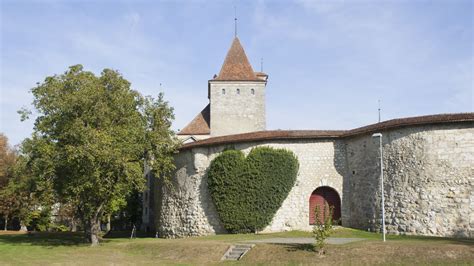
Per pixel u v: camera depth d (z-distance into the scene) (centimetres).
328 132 2827
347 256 1753
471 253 1636
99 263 1961
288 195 2753
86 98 2525
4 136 4762
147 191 4662
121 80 2750
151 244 2388
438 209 2298
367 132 2644
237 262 1866
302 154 2808
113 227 4994
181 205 3097
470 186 2245
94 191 2577
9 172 4372
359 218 2655
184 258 2062
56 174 2667
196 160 2984
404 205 2408
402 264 1634
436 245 1755
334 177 2778
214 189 2833
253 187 2722
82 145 2444
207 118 4650
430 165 2352
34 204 4566
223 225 2825
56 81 2705
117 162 2469
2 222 5234
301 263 1750
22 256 2191
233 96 4516
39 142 2622
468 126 2308
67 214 5003
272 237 2408
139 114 2902
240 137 2905
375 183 2575
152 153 2911
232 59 4653
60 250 2433
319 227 1877
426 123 2383
